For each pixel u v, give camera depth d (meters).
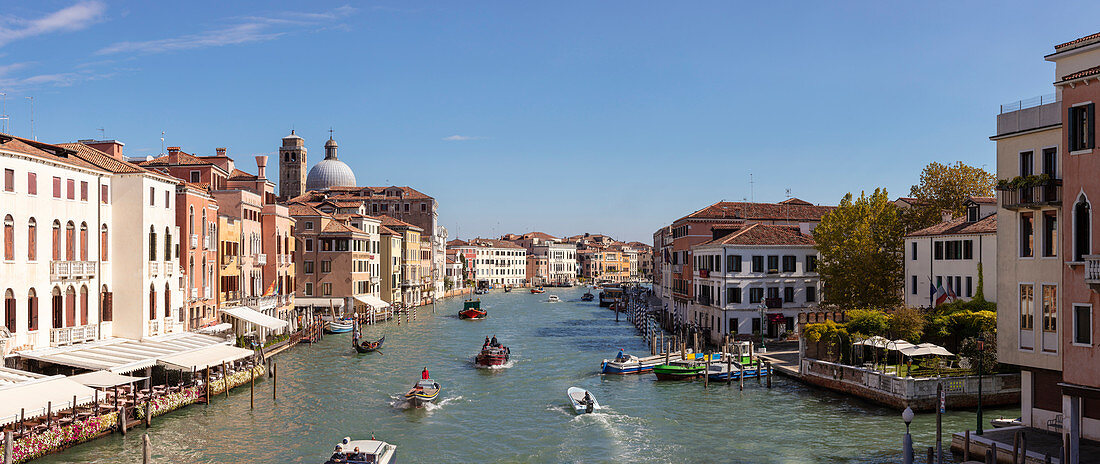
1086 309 22.23
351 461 24.45
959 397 33.16
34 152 32.03
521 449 29.02
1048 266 24.14
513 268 198.50
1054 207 23.78
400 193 134.12
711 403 36.56
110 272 37.00
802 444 29.00
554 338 66.38
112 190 37.16
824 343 42.72
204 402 35.59
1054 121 24.11
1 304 29.53
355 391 39.72
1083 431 23.75
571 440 30.20
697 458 27.62
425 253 117.38
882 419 32.38
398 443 29.73
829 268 49.75
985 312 38.41
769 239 55.66
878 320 38.94
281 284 65.56
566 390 40.31
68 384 27.70
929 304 46.72
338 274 80.00
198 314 46.34
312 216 80.19
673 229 73.19
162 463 26.38
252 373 35.72
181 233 44.06
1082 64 24.00
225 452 27.98
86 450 27.09
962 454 25.86
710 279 57.41
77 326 34.12
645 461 27.39
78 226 34.47
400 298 102.06
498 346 50.72
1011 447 23.12
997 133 25.84
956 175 56.47
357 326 68.06
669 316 72.06
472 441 30.11
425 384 38.34
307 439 29.92
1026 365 24.84
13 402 24.89
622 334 70.19
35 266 31.44
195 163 55.84
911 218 55.78
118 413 29.38
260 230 61.50
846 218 49.88
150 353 34.38
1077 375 22.30
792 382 41.50
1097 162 21.77
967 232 43.50
